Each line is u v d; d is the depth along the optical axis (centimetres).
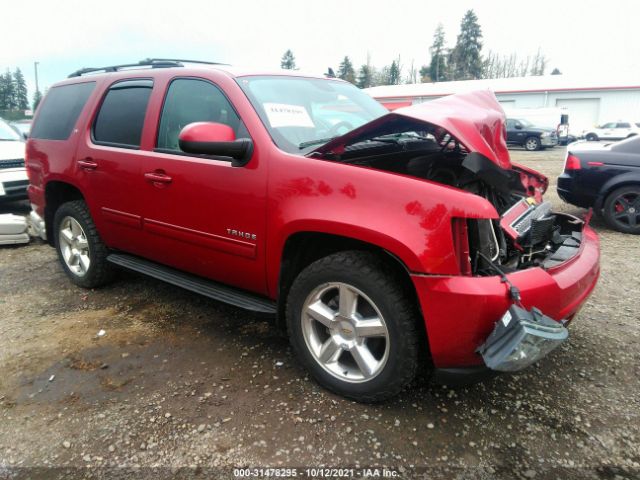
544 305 223
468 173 287
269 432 236
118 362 302
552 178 1207
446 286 214
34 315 376
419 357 239
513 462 215
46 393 271
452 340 218
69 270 431
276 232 259
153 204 325
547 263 258
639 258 503
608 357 300
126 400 262
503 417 245
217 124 261
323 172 243
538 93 3356
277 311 276
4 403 262
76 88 412
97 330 347
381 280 231
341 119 332
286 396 264
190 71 319
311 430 236
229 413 250
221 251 291
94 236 396
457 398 261
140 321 361
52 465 217
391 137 341
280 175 257
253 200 267
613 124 2842
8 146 731
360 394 250
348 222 230
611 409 250
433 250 214
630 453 220
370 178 231
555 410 250
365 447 225
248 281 288
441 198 215
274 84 315
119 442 230
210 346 321
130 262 374
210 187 287
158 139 327
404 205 221
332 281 247
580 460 216
